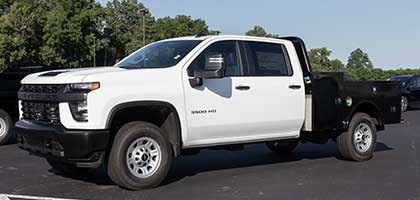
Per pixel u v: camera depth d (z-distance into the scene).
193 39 7.61
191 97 7.05
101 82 6.34
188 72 7.09
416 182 7.41
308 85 8.41
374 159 9.46
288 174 8.00
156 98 6.72
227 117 7.41
